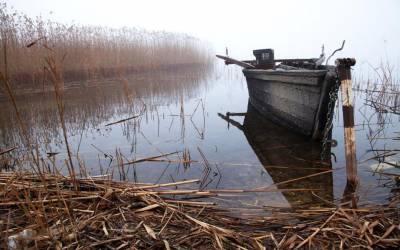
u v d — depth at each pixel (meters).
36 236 2.84
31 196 3.73
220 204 4.02
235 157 6.09
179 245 2.86
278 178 4.97
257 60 9.92
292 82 6.68
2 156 5.87
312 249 2.83
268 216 3.57
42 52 13.34
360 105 10.30
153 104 11.61
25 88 13.40
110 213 3.38
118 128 8.41
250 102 11.65
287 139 7.11
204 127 8.41
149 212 3.47
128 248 2.79
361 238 2.92
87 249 2.74
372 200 3.94
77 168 5.59
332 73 5.37
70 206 3.37
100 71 16.59
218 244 2.82
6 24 12.57
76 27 15.84
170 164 5.75
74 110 10.31
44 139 7.27
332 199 4.10
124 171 5.43
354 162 4.44
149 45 21.41
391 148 6.02
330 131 6.31
